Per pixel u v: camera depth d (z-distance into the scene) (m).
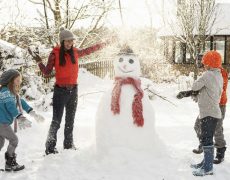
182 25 16.64
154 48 19.55
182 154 6.30
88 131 8.01
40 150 6.63
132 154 5.68
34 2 17.14
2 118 5.39
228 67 21.86
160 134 7.95
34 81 13.91
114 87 5.96
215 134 5.96
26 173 5.50
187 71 21.55
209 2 16.55
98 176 5.31
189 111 11.22
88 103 12.24
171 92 14.67
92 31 17.45
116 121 5.81
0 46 12.97
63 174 5.43
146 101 5.97
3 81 5.42
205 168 5.43
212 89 5.40
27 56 13.24
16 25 15.55
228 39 21.78
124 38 6.78
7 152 5.57
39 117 5.76
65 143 6.57
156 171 5.43
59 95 6.33
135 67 5.98
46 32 15.54
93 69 19.95
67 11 16.48
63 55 6.23
